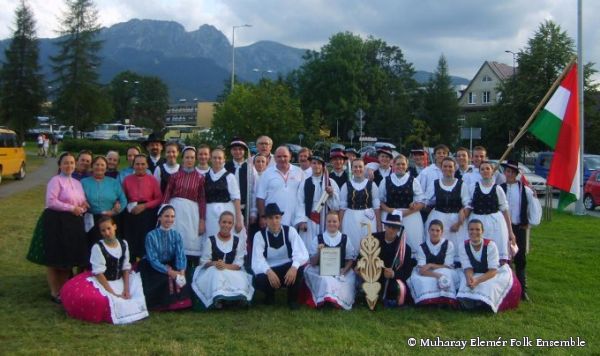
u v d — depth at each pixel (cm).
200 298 688
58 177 718
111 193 747
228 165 836
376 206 790
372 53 6888
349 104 6075
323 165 796
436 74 5403
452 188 781
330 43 6359
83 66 5719
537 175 2344
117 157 874
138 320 640
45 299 712
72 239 705
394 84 6631
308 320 650
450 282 714
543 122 855
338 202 795
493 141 3791
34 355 526
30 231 1177
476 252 711
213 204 749
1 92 5247
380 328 627
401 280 733
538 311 705
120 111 10156
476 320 663
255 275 714
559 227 1391
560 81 855
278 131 2717
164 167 802
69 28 5722
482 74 6756
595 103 3569
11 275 826
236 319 652
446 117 5272
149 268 698
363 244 715
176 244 697
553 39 3547
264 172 813
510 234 764
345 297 707
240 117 2653
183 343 565
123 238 764
